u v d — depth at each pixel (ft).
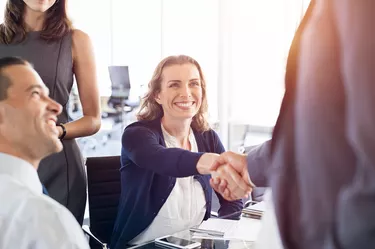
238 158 3.89
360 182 1.38
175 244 4.89
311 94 1.55
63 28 6.07
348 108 1.42
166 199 5.95
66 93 6.11
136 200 5.93
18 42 5.83
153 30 19.02
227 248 4.71
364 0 1.33
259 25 15.39
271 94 14.98
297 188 1.65
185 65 6.21
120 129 20.17
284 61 1.89
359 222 1.38
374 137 1.29
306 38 1.62
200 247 4.77
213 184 4.22
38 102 3.40
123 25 20.20
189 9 17.70
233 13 16.15
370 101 1.29
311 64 1.57
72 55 6.15
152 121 6.29
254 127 15.39
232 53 16.22
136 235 5.90
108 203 7.16
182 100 6.13
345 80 1.41
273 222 2.14
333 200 1.48
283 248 1.73
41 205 3.02
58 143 3.56
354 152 1.43
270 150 1.96
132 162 6.07
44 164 5.68
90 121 6.12
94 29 20.63
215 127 16.21
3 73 3.33
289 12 13.65
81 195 6.19
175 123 6.27
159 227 5.92
